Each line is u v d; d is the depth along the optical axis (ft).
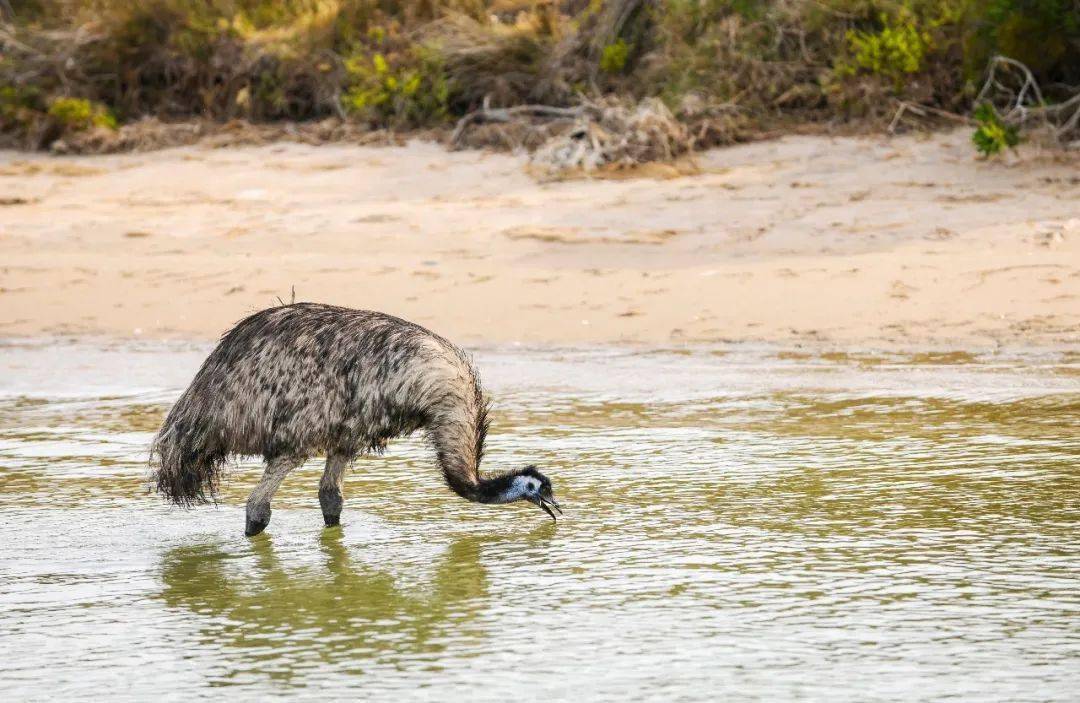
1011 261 171.01
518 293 174.19
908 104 242.37
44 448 120.16
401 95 281.33
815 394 131.54
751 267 176.96
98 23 320.70
